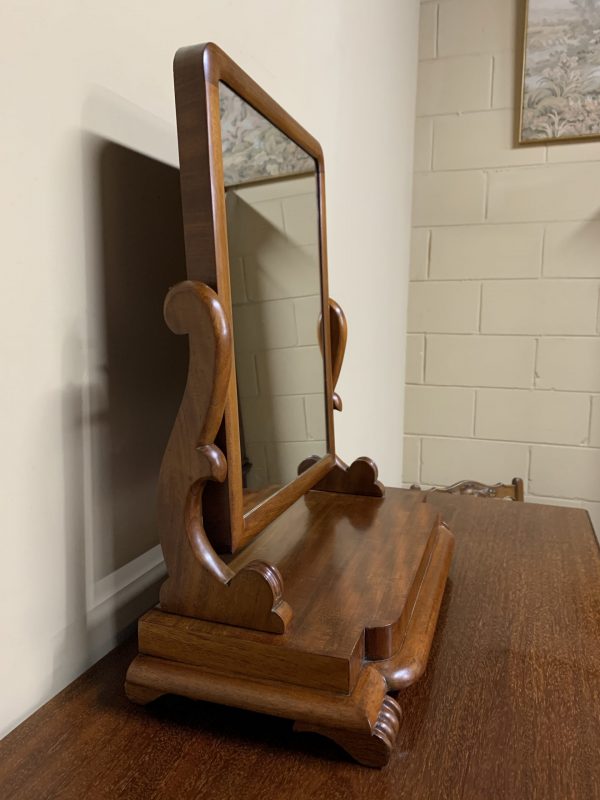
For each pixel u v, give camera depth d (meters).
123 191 0.60
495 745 0.46
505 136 1.77
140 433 0.65
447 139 1.81
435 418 1.94
